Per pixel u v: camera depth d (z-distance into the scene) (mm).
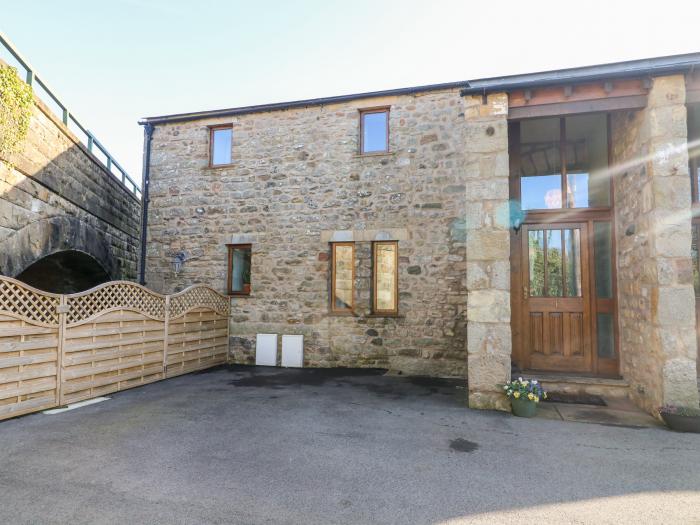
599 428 3801
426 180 6914
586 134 5582
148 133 8281
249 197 7746
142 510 2287
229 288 7859
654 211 4016
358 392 5352
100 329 5102
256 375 6523
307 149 7520
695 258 4828
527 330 5453
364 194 7176
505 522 2184
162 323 6164
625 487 2611
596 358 5223
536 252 5516
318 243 7359
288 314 7434
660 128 4059
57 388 4543
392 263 7141
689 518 2232
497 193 4496
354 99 7270
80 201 6414
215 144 8203
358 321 7086
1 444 3348
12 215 4699
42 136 5238
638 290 4465
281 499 2432
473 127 4621
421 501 2418
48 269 7277
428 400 4906
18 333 4125
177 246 8039
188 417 4168
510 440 3492
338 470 2865
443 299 6723
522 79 4715
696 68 3959
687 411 3686
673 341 3873
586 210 5375
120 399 4938
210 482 2656
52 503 2359
